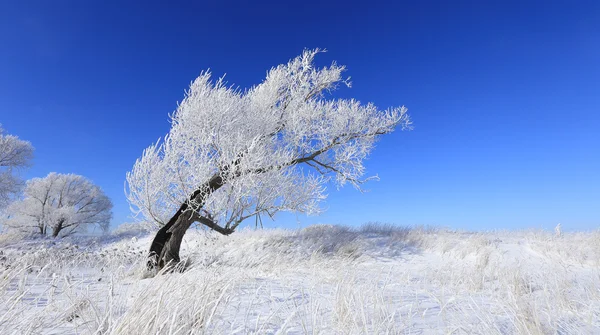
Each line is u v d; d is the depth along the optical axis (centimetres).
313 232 1457
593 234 1134
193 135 997
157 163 991
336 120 1201
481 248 1112
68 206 2883
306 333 214
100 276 498
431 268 796
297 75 1238
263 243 1262
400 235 1398
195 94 1045
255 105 1145
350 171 1177
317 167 1209
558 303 321
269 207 1036
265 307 293
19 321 221
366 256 1108
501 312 294
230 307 284
